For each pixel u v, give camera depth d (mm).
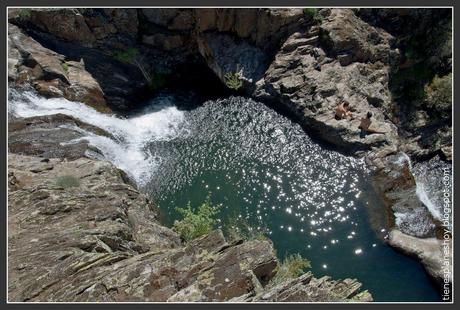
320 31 21391
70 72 21672
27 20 21719
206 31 22641
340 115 19844
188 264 12180
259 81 22016
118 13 22141
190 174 19375
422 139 19641
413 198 17781
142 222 15344
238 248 12969
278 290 11711
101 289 11312
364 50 21094
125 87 22656
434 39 20891
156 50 23469
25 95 20047
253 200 18297
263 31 21938
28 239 12945
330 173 18922
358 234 16984
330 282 14820
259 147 20141
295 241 16938
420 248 16109
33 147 18250
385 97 20781
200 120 21688
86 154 18234
